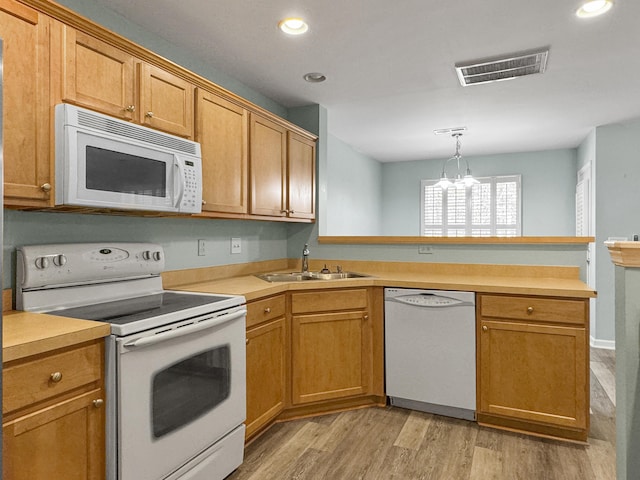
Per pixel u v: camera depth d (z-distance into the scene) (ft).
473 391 7.93
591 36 7.70
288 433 7.72
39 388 3.86
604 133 14.06
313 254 11.49
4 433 3.58
